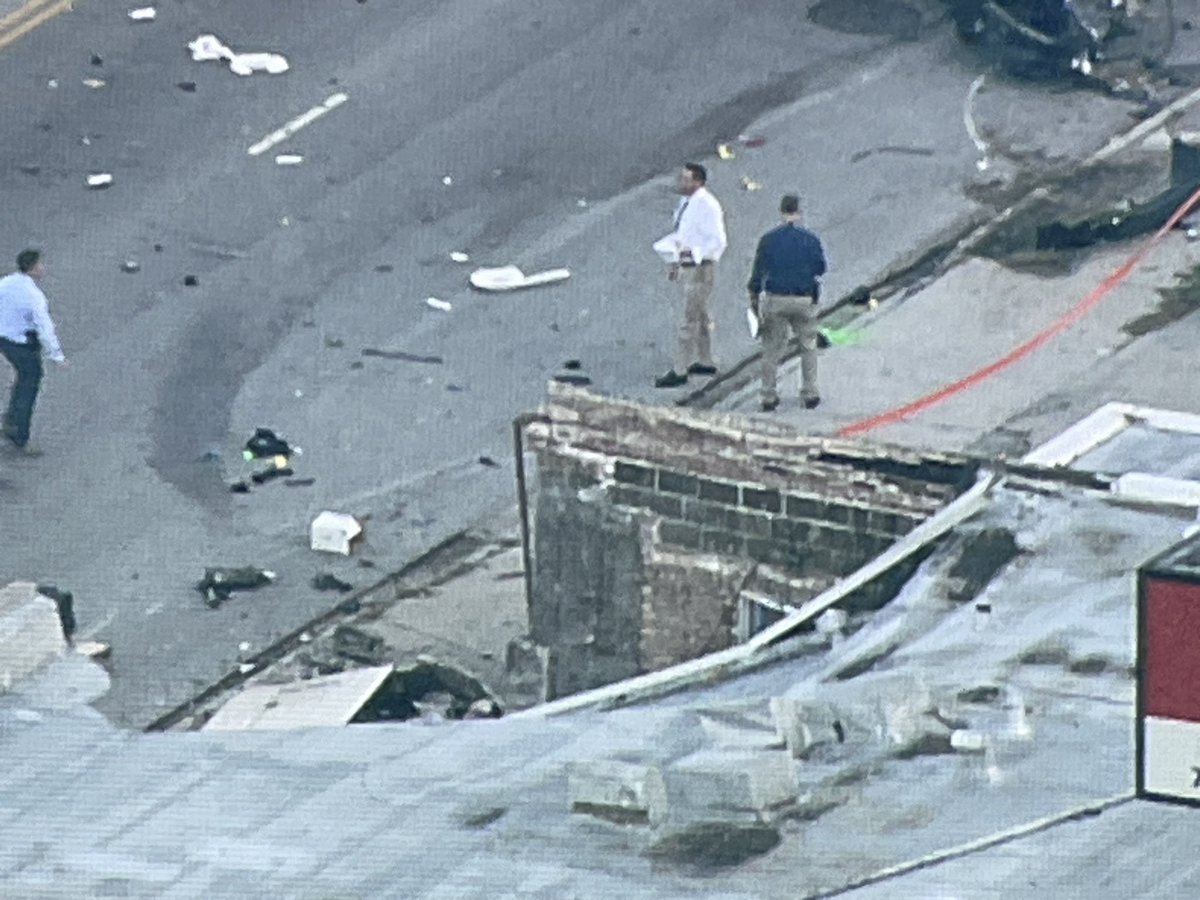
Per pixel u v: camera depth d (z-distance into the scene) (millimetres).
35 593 69062
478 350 105000
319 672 87188
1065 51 119438
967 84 120125
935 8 123625
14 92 119938
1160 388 102688
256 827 59562
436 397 102250
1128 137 115562
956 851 57438
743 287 108688
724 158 116125
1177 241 110438
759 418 98125
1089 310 107062
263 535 94438
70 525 94688
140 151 116688
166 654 88125
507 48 122688
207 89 120250
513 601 90812
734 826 58188
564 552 82562
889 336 105688
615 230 111938
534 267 109812
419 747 62469
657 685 67562
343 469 98188
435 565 92938
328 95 119938
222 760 62406
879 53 122125
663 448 81125
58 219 112500
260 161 116062
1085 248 110500
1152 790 47000
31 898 57250
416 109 119125
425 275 109375
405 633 89125
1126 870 56500
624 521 81625
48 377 103000
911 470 79000
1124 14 119562
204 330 106188
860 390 102688
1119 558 70812
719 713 62125
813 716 61781
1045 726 62469
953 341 105438
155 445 99375
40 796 60844
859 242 111250
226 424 100625
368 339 105625
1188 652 46531
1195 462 80875
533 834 58406
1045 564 70750
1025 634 67125
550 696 83375
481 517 95500
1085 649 66188
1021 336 105688
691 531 81062
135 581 91812
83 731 63688
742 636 81062
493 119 118438
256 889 57344
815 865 57094
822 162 115812
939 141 116750
